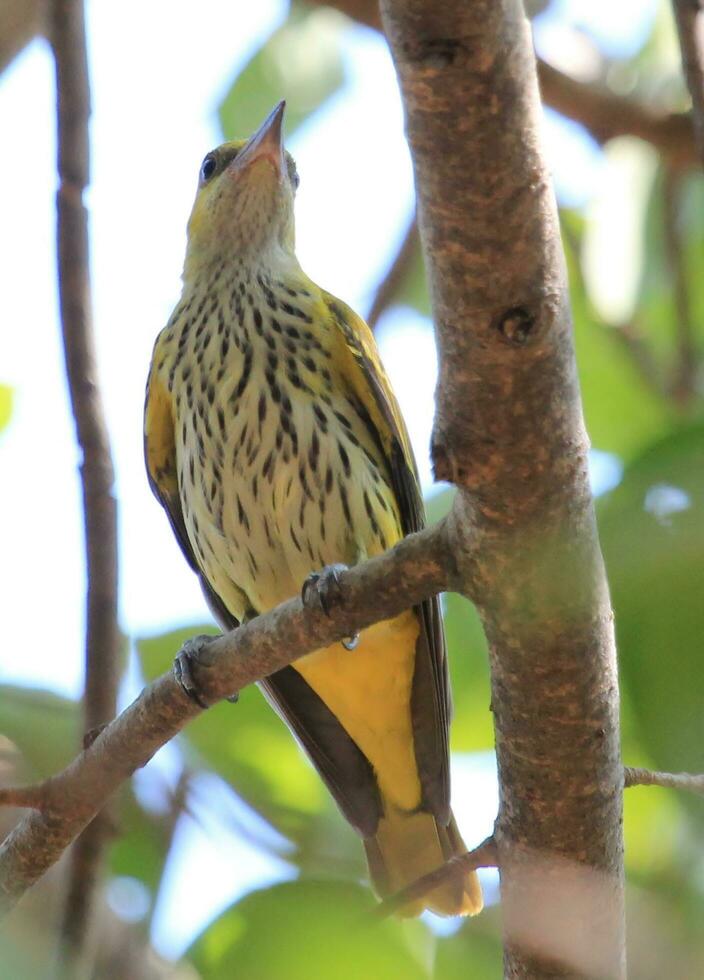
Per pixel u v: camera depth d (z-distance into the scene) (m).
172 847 10.64
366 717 10.62
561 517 6.28
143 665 11.63
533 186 5.46
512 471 6.16
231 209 11.31
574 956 6.99
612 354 13.16
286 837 11.05
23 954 6.45
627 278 12.38
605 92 12.04
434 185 5.46
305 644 7.53
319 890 8.02
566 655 6.53
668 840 10.78
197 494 10.91
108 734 7.97
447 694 10.05
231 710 11.49
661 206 12.45
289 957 7.85
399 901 7.24
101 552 9.50
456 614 11.32
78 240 9.88
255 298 10.98
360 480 10.59
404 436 10.91
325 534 10.55
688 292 12.38
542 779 6.80
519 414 6.01
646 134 12.05
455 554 6.75
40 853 8.05
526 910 7.03
